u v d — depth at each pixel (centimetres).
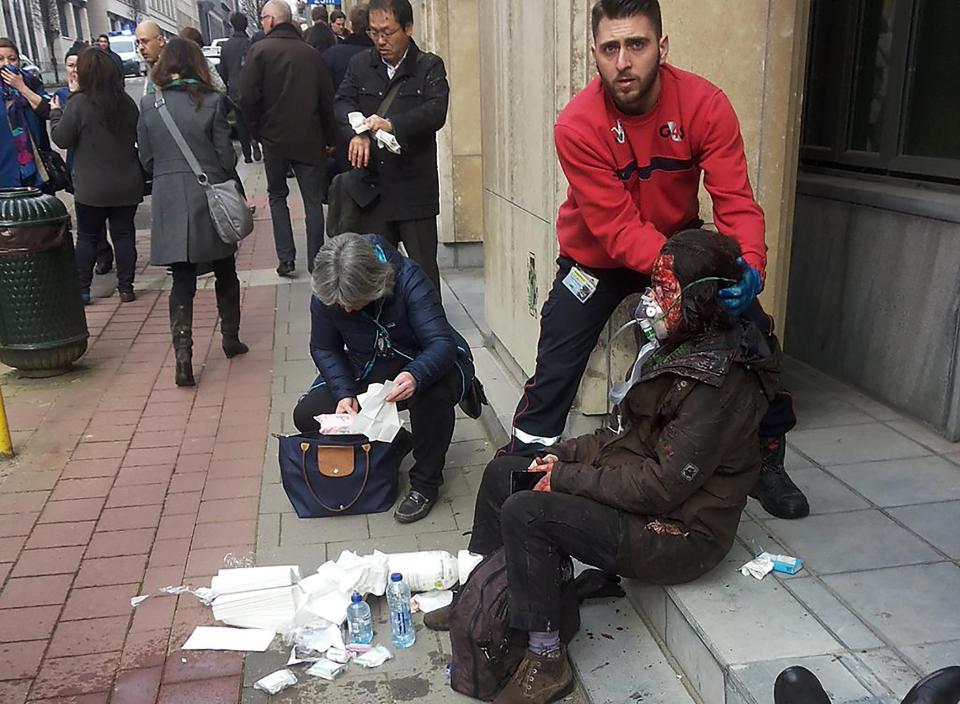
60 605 321
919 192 379
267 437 458
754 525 295
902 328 379
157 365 565
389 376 378
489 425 451
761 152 354
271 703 272
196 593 321
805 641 235
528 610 250
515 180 434
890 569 267
